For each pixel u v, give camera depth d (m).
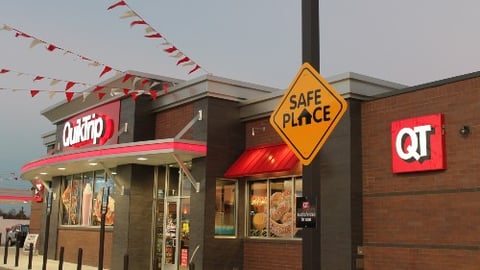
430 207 12.02
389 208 12.80
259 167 15.34
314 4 7.67
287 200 15.32
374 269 12.90
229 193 16.47
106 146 16.89
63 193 23.36
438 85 12.23
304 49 7.67
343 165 13.42
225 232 16.19
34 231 30.06
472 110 11.55
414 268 12.14
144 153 15.86
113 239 18.22
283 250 15.18
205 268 15.55
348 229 13.05
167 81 19.05
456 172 11.66
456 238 11.48
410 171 12.40
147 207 18.06
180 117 17.59
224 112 16.61
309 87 7.52
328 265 13.35
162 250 17.73
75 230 21.75
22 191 42.53
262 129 16.34
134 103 18.55
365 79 13.69
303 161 7.40
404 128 12.61
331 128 7.16
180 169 17.52
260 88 17.31
